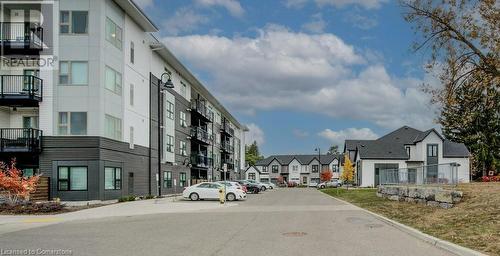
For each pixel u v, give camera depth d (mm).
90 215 21656
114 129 32812
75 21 30562
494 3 18562
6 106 30641
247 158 141375
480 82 19891
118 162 33125
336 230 15477
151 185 40000
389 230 15484
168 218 20141
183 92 51812
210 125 67562
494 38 18938
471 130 65312
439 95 20625
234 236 13867
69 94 30266
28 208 22672
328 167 121312
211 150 66938
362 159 66625
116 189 32625
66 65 30422
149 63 40562
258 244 12211
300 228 16047
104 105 31000
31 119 31453
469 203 18156
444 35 20000
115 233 14742
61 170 29906
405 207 23328
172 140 46750
